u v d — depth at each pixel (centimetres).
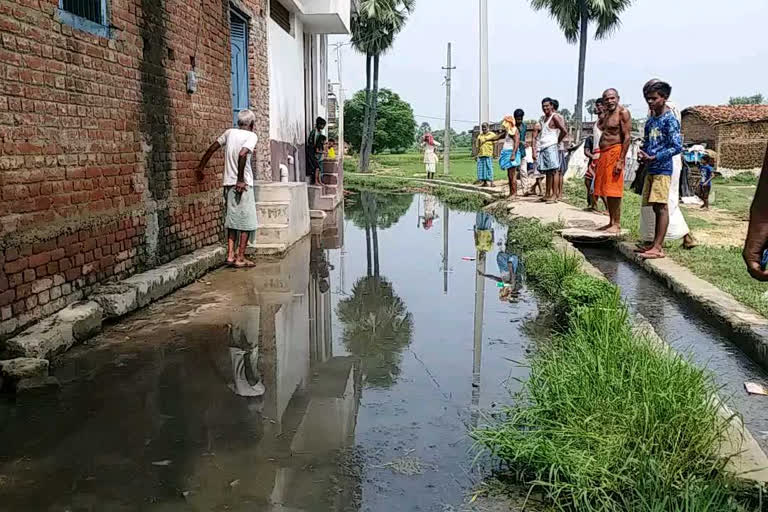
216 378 459
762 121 3112
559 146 1448
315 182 1652
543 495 313
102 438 364
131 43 654
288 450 354
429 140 3081
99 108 593
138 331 561
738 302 590
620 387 361
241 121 827
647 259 804
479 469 338
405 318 632
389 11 3878
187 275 742
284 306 661
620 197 979
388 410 410
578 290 585
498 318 630
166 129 741
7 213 466
